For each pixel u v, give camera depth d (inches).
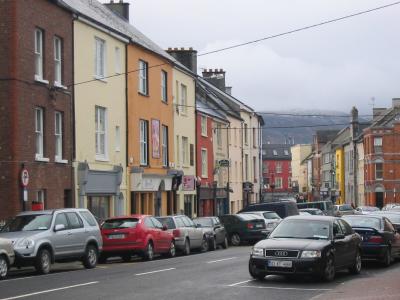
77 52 1186.6
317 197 4766.2
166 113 1656.0
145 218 1041.5
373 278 733.3
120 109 1374.3
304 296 584.1
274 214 1594.5
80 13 1182.9
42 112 1069.1
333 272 693.3
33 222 816.9
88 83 1227.2
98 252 899.4
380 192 3366.1
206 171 2020.2
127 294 589.3
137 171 1411.2
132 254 1003.3
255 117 2758.4
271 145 6259.8
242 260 984.3
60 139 1124.5
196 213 1894.7
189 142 1852.9
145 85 1526.8
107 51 1312.7
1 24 987.3
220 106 2246.6
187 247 1179.9
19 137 990.4
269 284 668.1
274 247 676.1
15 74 984.3
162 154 1630.2
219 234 1359.5
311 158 5172.2
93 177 1227.9
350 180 3890.3
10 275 776.9
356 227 887.1
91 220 899.4
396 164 3356.3
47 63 1080.2
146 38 1691.7
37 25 1048.2
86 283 674.8
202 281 695.1
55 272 819.4
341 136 4338.1
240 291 615.5
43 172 1053.8
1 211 975.0
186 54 2128.4
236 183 2406.5
